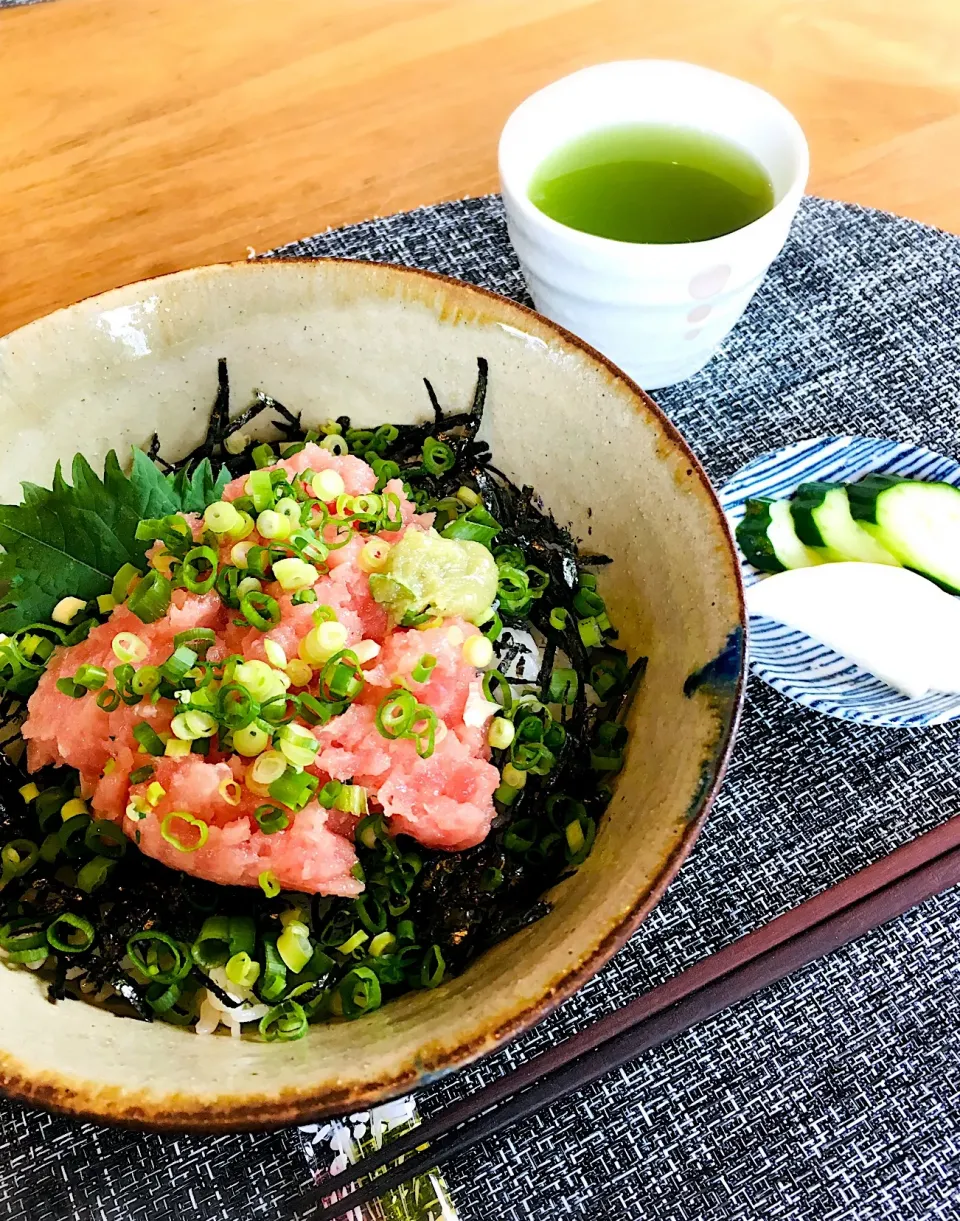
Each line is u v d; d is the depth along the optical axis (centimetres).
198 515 24
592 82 31
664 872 18
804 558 29
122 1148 21
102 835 21
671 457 22
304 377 26
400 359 26
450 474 26
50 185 37
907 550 28
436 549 22
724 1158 21
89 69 40
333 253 34
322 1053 18
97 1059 18
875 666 26
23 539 24
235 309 25
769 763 26
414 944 21
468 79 39
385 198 36
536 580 25
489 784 21
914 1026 22
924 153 37
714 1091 22
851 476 30
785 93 39
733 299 28
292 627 21
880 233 35
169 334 25
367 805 21
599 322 29
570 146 31
